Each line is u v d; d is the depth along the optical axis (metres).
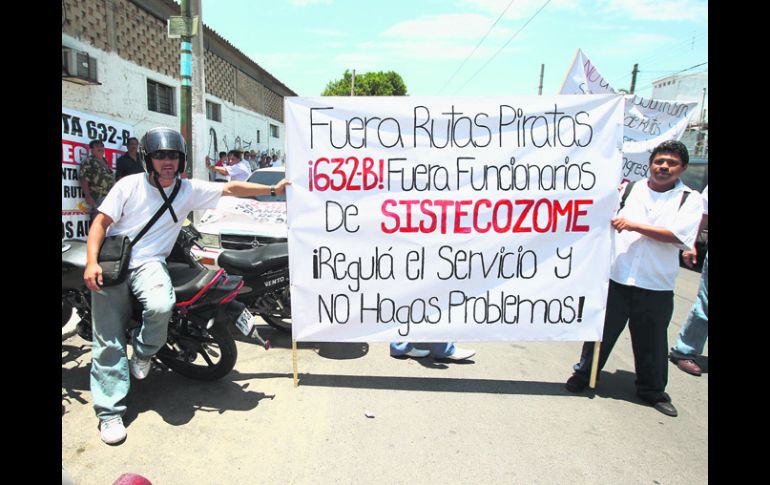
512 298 3.41
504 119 3.26
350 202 3.31
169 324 3.30
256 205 5.77
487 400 3.35
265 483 2.41
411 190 3.30
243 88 17.55
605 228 3.33
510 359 4.14
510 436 2.89
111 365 2.79
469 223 3.34
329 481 2.43
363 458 2.63
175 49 11.11
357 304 3.40
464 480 2.47
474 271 3.38
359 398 3.32
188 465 2.53
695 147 28.61
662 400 3.31
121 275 2.71
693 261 3.22
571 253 3.36
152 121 10.25
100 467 2.49
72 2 7.75
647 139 6.94
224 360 3.31
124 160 6.50
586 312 3.41
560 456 2.71
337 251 3.35
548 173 3.30
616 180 3.29
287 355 4.11
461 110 3.25
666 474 2.58
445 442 2.80
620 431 3.00
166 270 3.04
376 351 4.26
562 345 4.57
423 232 3.34
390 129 3.26
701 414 3.25
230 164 10.06
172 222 3.05
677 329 5.19
